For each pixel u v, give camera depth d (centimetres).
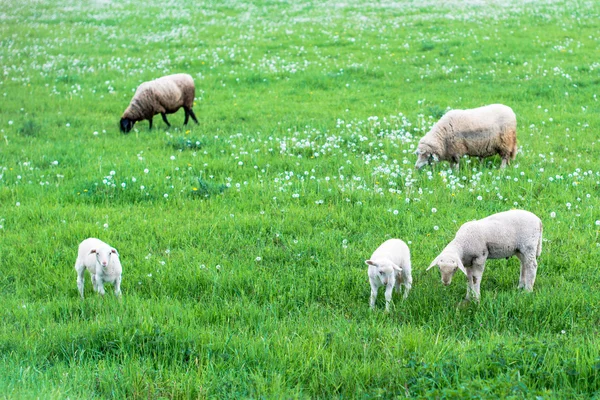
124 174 1338
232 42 2941
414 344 704
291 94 2191
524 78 2250
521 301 790
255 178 1329
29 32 3194
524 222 823
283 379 654
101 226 1092
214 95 2169
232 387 633
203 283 895
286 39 2975
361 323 764
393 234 1046
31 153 1529
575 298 795
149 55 2745
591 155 1470
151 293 862
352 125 1730
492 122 1327
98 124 1844
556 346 675
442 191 1220
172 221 1116
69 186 1299
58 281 904
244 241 1030
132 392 635
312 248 1003
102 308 811
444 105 1966
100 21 3550
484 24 3073
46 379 637
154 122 1880
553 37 2773
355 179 1276
